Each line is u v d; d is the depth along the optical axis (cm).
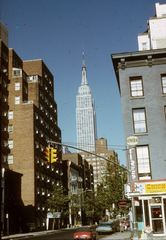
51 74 9138
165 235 2661
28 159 6512
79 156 11706
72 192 9694
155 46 3438
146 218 2733
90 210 9212
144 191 2764
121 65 3102
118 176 4691
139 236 2623
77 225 9388
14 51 7500
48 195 7088
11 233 5191
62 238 3431
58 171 8481
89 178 13412
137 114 3008
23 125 6756
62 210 8256
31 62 8188
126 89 3052
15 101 6925
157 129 2930
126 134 2953
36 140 6862
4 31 6247
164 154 2861
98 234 4303
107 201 4678
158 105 2984
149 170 2856
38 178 6656
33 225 6041
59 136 9262
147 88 3031
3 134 5972
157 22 3584
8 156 6588
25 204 6231
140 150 2912
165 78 3058
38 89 7550
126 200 2602
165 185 2755
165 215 2714
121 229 4422
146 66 3081
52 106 8769
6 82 6256
